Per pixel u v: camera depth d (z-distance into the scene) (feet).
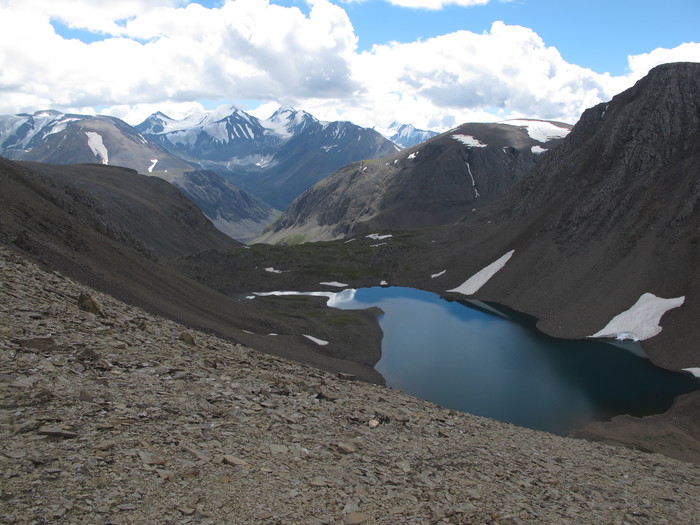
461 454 65.72
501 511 49.21
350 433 62.23
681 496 71.77
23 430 40.11
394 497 46.98
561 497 58.08
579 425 195.11
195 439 47.55
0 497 31.45
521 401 217.77
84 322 73.77
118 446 41.73
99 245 201.46
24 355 54.03
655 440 182.80
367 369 242.37
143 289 186.80
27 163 650.43
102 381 53.78
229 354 90.94
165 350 74.84
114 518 32.65
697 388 237.04
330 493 44.34
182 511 35.50
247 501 39.19
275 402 65.26
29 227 160.56
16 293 74.08
